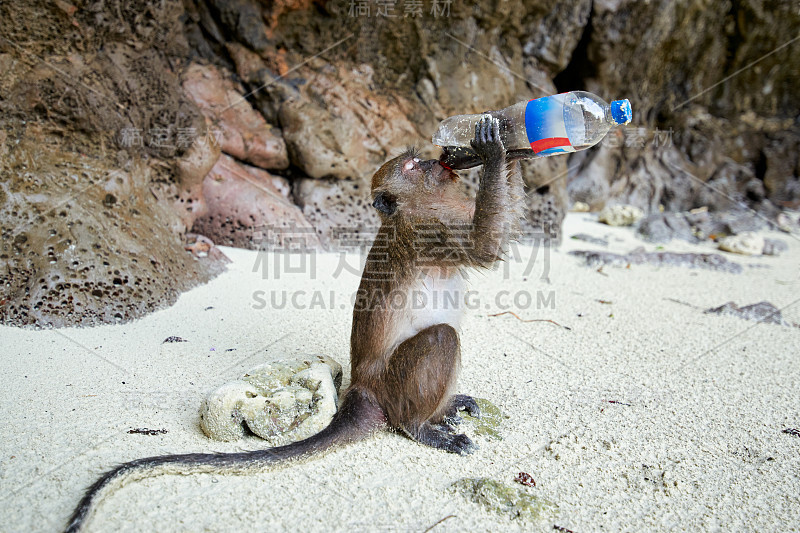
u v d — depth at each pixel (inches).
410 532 26.5
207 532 25.8
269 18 62.3
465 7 67.8
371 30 65.8
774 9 95.0
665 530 27.6
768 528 28.0
